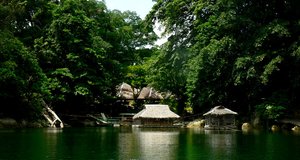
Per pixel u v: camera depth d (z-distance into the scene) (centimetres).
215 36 4047
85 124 5350
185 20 4888
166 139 2136
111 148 1546
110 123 5444
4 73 3469
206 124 3694
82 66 5181
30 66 3966
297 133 2822
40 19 5334
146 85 6906
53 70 4991
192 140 2056
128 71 6700
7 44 3644
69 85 5172
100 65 5475
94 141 1966
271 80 3925
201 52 3962
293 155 1282
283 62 3766
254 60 3588
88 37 5369
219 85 4247
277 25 3522
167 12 4750
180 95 5572
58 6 5172
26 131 3067
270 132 2986
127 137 2344
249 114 4159
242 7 4044
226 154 1316
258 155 1287
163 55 4888
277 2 3959
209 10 4441
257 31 3697
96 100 5853
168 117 4194
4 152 1371
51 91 4894
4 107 3947
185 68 4722
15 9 3978
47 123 4366
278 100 3709
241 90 4350
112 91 6469
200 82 4338
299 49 3353
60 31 5066
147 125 4225
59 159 1173
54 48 5012
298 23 3606
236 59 3803
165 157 1227
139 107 7050
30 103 4112
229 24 3831
